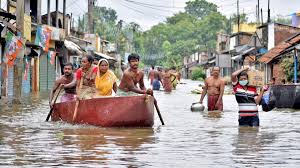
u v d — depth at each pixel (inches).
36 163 275.4
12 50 782.5
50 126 454.6
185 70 4544.8
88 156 296.2
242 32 2603.3
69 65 531.5
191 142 353.4
